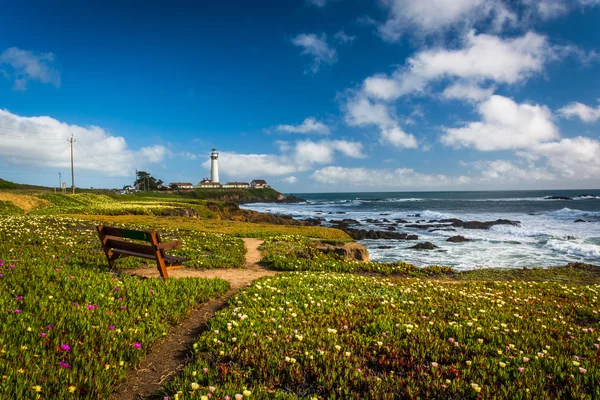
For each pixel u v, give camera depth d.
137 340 5.83
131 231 9.86
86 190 112.00
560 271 19.25
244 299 8.62
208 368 5.11
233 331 6.29
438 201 164.38
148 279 9.45
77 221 24.92
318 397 4.50
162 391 4.57
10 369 4.21
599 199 161.38
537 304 9.76
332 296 9.34
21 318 5.62
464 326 7.11
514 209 97.69
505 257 28.27
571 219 65.12
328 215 88.19
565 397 4.69
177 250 16.00
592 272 19.23
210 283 10.09
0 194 43.25
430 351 5.83
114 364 4.94
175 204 64.62
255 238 26.17
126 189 168.12
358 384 4.84
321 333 6.41
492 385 4.80
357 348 5.90
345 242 25.00
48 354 4.87
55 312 6.05
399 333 6.56
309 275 12.25
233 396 4.34
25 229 16.89
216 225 35.06
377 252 31.00
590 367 5.39
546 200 154.75
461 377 5.07
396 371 5.30
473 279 16.39
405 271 16.56
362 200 198.38
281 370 5.11
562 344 6.40
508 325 7.47
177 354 5.77
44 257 11.01
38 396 3.91
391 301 8.93
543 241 37.53
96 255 12.66
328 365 5.24
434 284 11.95
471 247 34.09
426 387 4.75
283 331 6.46
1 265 8.49
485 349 6.00
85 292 7.33
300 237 26.58
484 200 167.12
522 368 5.21
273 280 11.00
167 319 7.10
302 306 8.27
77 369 4.68
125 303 7.31
